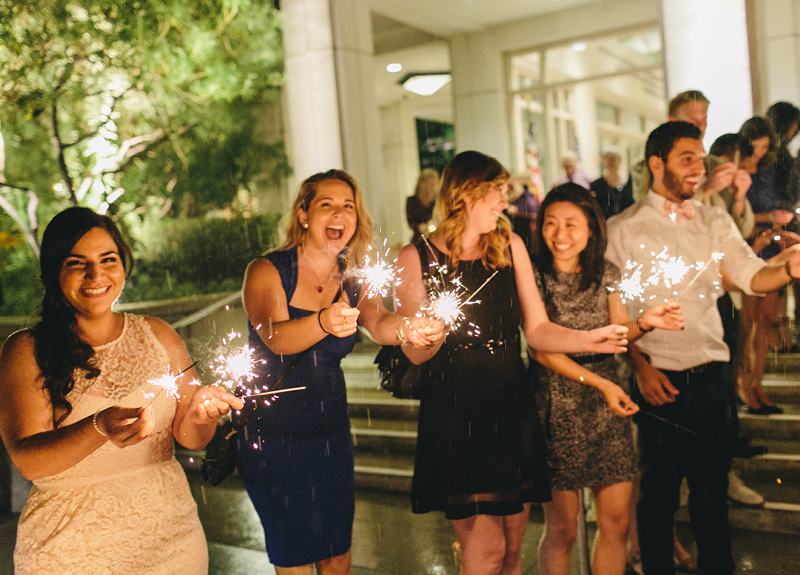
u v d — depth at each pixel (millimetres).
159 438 2162
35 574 1938
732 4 6023
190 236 9734
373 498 5191
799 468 4473
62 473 2016
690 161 3078
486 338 2730
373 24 11578
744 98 6090
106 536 1999
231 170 9055
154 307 7719
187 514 2203
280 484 2670
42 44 7051
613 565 2893
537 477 2762
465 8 10773
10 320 7559
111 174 8406
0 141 7965
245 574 4105
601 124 12820
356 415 6402
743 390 4984
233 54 8156
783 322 5500
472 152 2816
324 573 2857
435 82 14211
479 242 2807
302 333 2465
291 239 2834
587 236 2918
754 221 4555
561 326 2838
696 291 3123
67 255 2027
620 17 11008
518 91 12430
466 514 2668
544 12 11453
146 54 7316
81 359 2020
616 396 2762
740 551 3879
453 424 2705
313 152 8992
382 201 9219
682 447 3100
